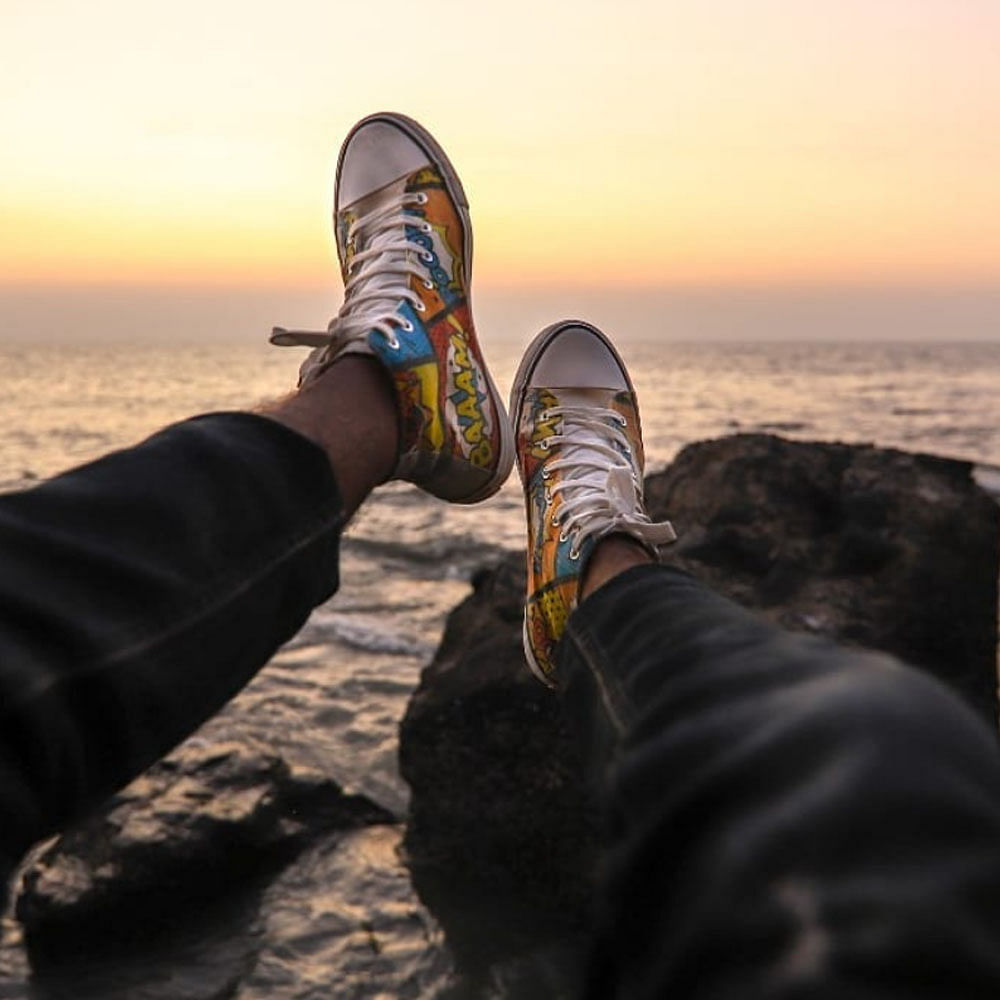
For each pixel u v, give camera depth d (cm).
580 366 286
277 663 652
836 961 50
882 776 59
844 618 438
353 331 182
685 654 94
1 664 88
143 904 351
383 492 1520
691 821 66
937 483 493
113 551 103
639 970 63
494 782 385
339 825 415
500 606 431
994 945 50
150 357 14625
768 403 4269
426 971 332
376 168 274
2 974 324
